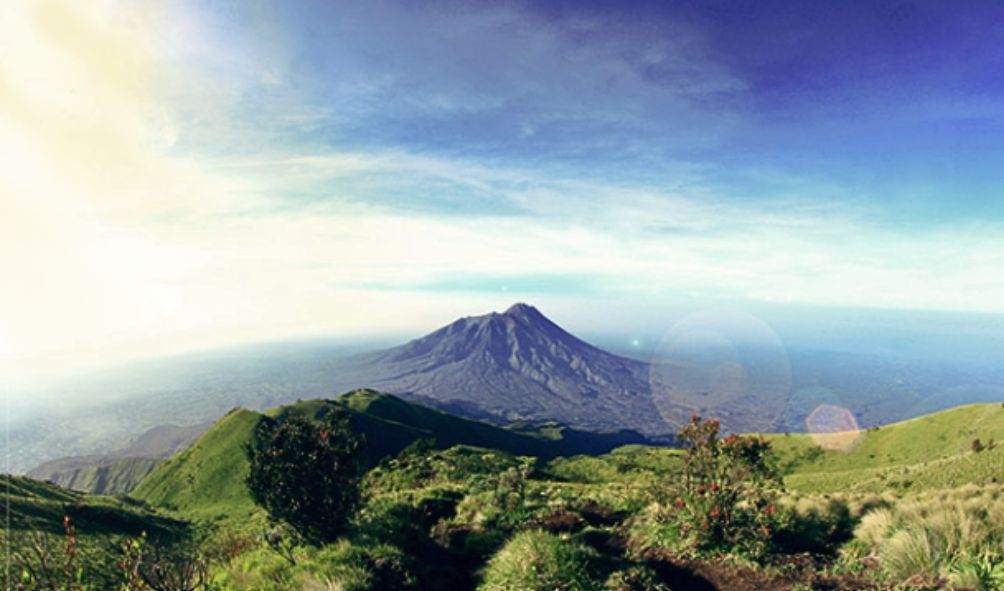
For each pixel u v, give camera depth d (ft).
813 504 41.42
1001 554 25.95
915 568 27.55
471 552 43.91
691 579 32.14
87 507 161.27
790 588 29.04
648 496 46.50
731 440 39.27
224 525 190.90
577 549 33.47
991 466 167.12
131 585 24.00
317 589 30.17
